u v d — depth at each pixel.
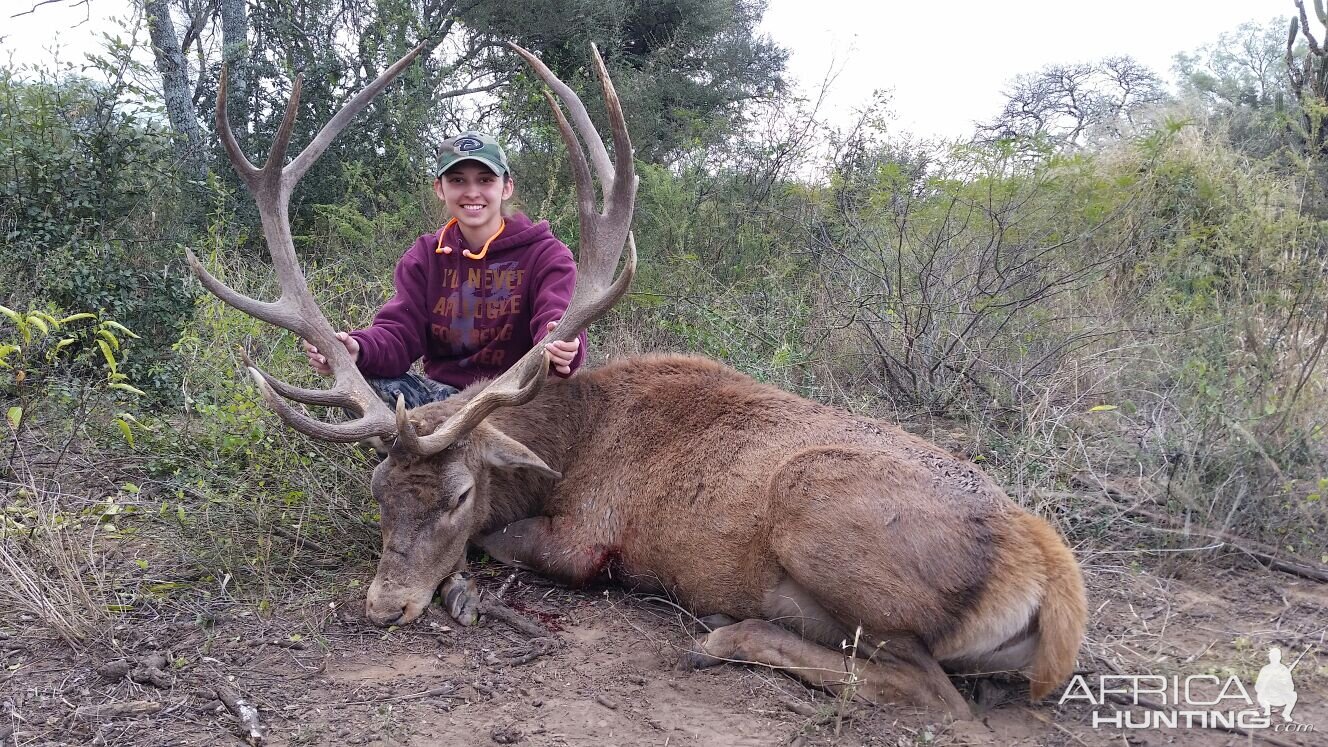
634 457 4.30
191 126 9.87
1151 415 5.58
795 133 9.94
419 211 8.73
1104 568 4.54
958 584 3.39
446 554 4.07
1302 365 5.09
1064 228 7.54
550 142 9.58
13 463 4.99
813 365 6.76
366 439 4.04
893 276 7.26
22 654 3.53
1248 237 6.37
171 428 5.46
